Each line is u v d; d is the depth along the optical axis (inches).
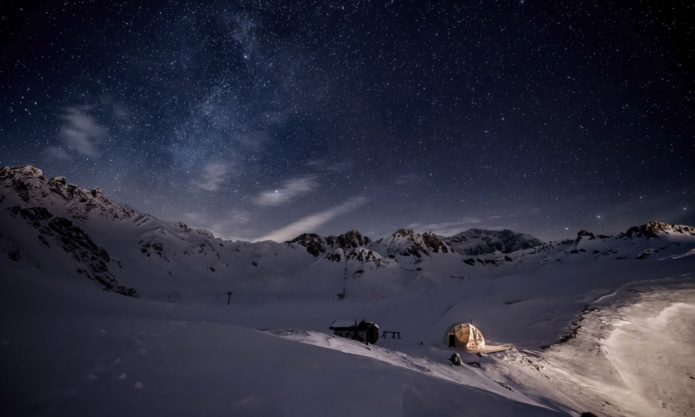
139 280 4520.2
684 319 1374.3
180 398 163.0
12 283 791.7
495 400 224.8
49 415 140.5
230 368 212.7
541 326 1456.7
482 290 3100.4
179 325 340.5
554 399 737.6
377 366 235.3
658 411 815.7
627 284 2023.9
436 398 190.1
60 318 370.9
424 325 1908.2
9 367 185.3
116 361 214.7
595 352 1112.2
